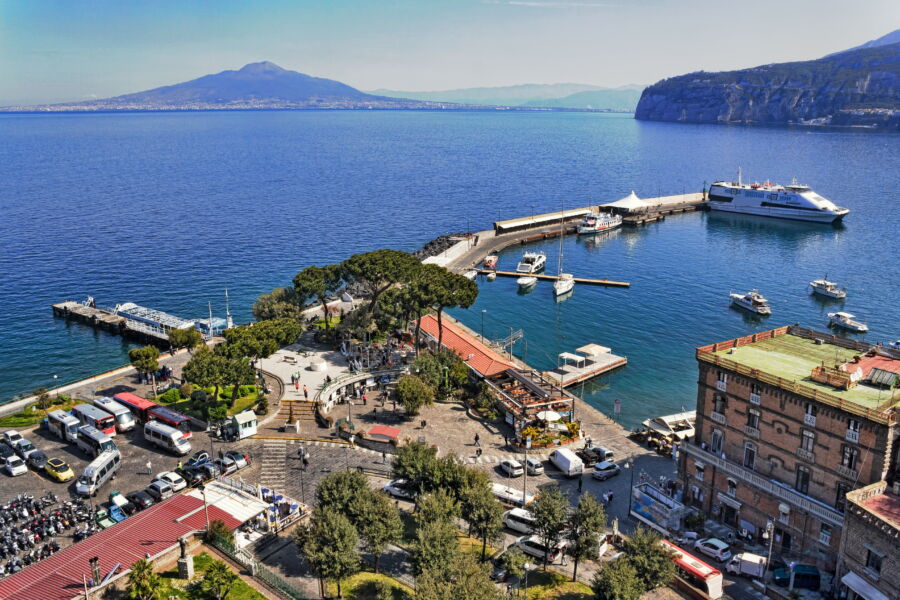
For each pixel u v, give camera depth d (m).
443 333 127.00
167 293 174.62
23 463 82.06
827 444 65.31
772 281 189.00
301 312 129.50
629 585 55.28
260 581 58.16
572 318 160.50
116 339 145.38
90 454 86.00
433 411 101.94
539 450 91.31
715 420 76.88
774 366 74.56
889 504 59.78
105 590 54.50
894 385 67.75
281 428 93.62
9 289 176.62
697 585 63.59
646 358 135.75
